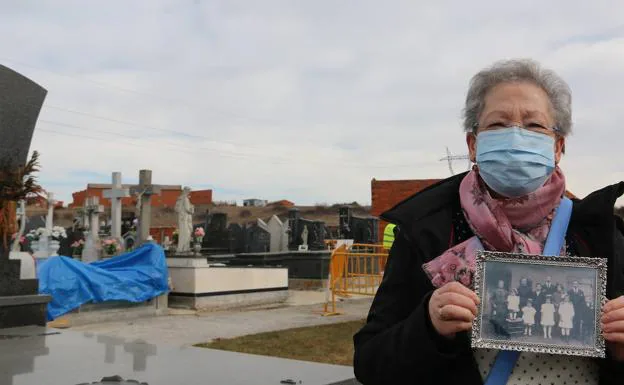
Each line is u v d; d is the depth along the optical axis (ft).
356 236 82.53
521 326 5.54
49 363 12.97
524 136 5.88
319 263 58.44
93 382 11.28
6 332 17.20
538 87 6.17
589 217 5.89
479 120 6.33
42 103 19.42
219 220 73.26
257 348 26.55
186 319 36.09
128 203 140.97
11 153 18.53
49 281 31.65
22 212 32.58
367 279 44.42
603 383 5.76
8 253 18.30
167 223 161.38
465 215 6.11
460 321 5.35
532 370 5.68
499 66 6.33
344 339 29.27
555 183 5.97
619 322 5.16
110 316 34.45
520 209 5.98
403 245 6.55
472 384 5.70
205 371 12.29
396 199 80.48
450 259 5.93
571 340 5.46
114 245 52.54
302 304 46.24
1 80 18.38
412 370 5.66
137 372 12.14
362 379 6.29
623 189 5.82
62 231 49.96
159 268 37.63
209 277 41.32
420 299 6.28
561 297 5.55
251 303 44.06
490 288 5.65
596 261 5.53
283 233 76.95
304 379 11.70
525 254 5.66
